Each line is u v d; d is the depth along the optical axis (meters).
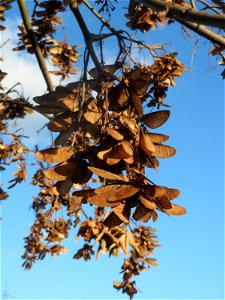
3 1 1.01
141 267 1.27
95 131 0.45
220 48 0.80
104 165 0.42
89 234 1.03
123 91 0.46
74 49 1.06
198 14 0.55
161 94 0.98
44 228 1.26
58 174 0.43
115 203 0.40
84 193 0.40
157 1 0.56
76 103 0.48
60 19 1.04
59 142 0.47
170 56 0.96
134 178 0.41
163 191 0.40
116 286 1.27
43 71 1.02
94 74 0.51
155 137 0.44
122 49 0.54
